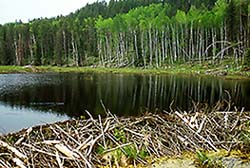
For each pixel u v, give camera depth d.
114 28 74.50
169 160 7.71
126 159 7.48
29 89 30.44
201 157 7.61
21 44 81.06
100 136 7.79
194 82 37.66
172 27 67.62
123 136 8.09
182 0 85.88
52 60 79.81
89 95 26.20
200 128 8.71
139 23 73.12
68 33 80.25
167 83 36.72
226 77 42.91
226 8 57.44
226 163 7.56
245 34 50.88
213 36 56.25
